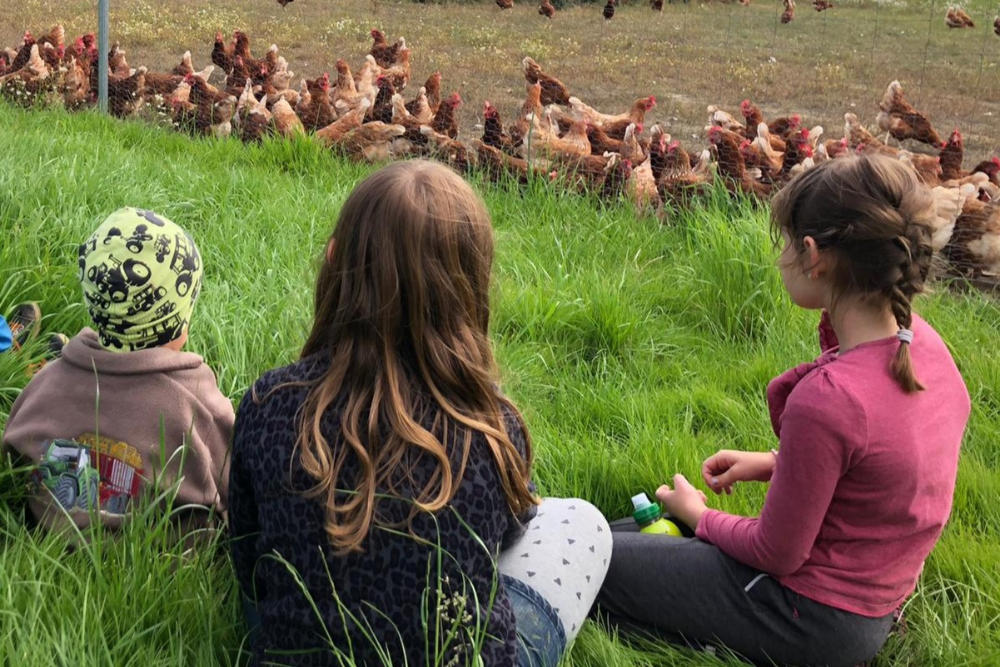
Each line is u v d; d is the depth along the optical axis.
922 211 2.30
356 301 2.03
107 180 5.27
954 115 11.85
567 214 6.19
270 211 5.62
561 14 20.58
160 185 5.72
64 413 2.58
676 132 10.45
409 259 1.99
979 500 3.37
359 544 1.96
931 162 6.70
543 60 14.86
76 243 4.26
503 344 4.38
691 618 2.62
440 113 7.71
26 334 3.50
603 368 4.39
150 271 2.52
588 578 2.49
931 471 2.38
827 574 2.46
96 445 2.56
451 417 2.04
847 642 2.46
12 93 8.79
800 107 12.15
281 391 2.08
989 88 13.73
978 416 4.01
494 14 20.23
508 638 2.07
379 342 2.02
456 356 2.04
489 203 6.38
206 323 3.80
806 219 2.34
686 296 5.24
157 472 2.57
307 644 2.02
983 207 5.88
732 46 17.03
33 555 2.49
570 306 4.75
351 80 9.07
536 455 3.42
